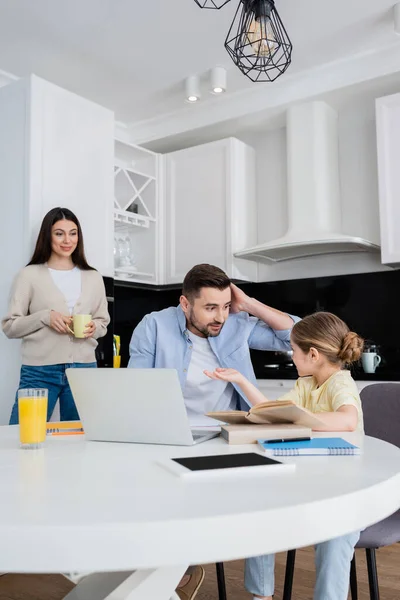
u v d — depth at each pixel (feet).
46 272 8.71
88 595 3.01
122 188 13.84
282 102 11.87
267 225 13.19
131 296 14.03
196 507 2.25
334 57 10.91
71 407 8.61
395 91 11.30
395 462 3.14
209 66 11.11
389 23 9.74
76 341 8.62
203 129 13.15
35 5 9.01
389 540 4.46
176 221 13.50
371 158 11.89
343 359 5.26
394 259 10.52
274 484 2.64
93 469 3.03
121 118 13.48
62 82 11.63
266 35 6.54
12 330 8.38
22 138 9.53
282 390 11.28
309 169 11.70
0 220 9.71
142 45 10.27
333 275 12.33
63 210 8.89
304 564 7.73
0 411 9.52
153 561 2.03
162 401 3.69
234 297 6.13
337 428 4.12
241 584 7.06
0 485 2.68
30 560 2.00
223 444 3.77
